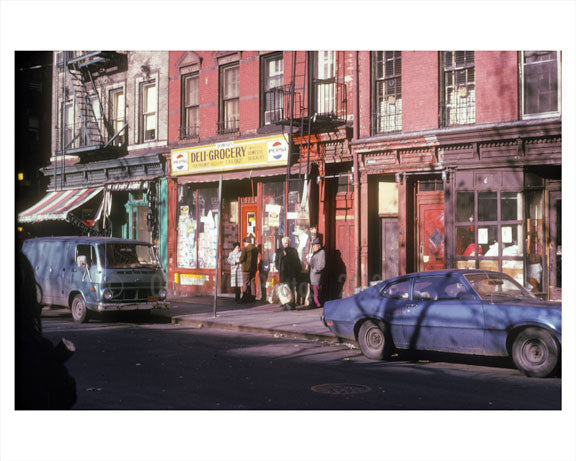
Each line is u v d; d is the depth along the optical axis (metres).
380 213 16.03
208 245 20.47
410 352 10.30
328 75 16.81
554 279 13.22
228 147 19.11
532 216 13.55
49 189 26.50
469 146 14.06
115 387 7.52
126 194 23.69
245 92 18.95
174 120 21.38
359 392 7.25
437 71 14.68
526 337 8.11
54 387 2.88
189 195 21.12
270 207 18.44
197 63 20.55
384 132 15.73
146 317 15.92
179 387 7.53
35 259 16.45
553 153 12.98
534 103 13.34
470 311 8.62
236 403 6.71
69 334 12.54
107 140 23.84
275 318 14.44
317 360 9.55
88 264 14.93
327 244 17.00
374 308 9.73
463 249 14.16
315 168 17.08
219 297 19.52
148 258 15.54
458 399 6.88
